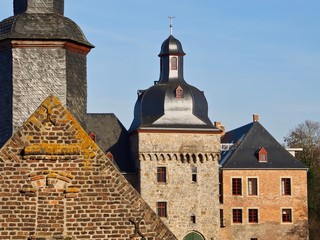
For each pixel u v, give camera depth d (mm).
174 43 145250
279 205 149625
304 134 196500
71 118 27625
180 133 138875
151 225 27594
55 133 27500
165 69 144875
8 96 30484
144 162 137250
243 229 148000
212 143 139875
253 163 149875
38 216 26969
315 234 156375
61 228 27078
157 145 137750
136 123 141125
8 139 28984
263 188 149500
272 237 148750
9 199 26906
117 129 144375
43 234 26906
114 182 27578
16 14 31703
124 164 141250
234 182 149125
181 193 137875
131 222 27516
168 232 27625
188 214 137750
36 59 30469
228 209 148000
